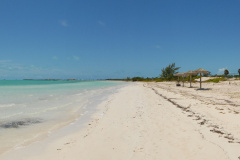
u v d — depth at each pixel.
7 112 9.73
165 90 24.02
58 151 4.88
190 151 4.62
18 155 4.64
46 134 6.35
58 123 7.87
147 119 8.05
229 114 8.43
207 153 4.48
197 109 9.79
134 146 5.07
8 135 6.19
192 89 24.47
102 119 8.47
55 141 5.65
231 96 15.23
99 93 22.81
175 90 23.53
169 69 75.25
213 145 4.93
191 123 7.14
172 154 4.50
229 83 29.36
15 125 7.40
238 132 5.94
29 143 5.48
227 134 5.77
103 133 6.33
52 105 12.47
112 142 5.44
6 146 5.23
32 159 4.42
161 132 6.20
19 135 6.21
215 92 18.92
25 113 9.62
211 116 8.12
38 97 16.92
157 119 7.98
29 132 6.55
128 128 6.81
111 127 7.04
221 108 9.89
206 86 28.56
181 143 5.16
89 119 8.66
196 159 4.21
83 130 6.82
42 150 4.95
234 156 4.28
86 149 4.97
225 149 4.66
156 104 12.19
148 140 5.48
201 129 6.34
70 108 11.53
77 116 9.29
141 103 12.92
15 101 13.85
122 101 14.55
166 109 10.27
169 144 5.12
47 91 24.80
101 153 4.69
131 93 21.92
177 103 12.15
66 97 17.56
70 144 5.37
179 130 6.33
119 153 4.66
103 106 12.39
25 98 15.90
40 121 8.14
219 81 37.66
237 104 11.20
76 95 19.81
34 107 11.48
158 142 5.30
